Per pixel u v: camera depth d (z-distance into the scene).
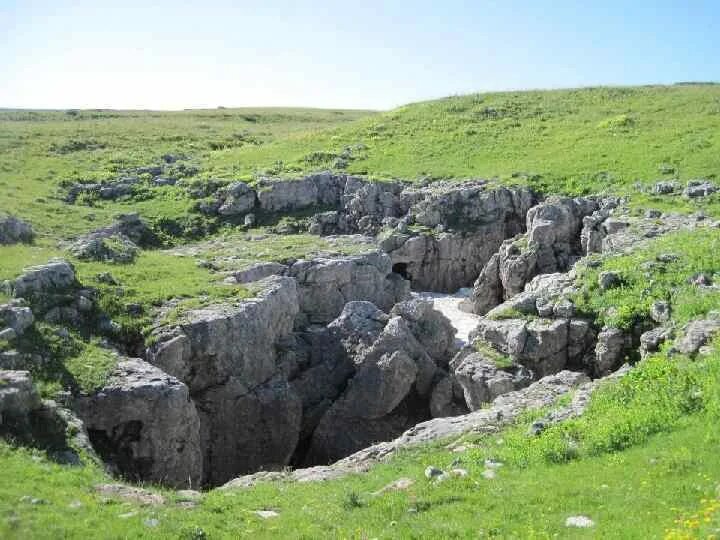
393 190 62.81
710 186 52.41
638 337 32.50
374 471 21.19
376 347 35.94
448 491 17.33
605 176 59.41
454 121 81.94
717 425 17.34
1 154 72.12
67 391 25.22
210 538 15.92
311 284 44.66
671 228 45.75
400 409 35.84
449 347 41.56
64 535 15.26
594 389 23.70
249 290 36.81
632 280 35.53
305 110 141.75
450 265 57.72
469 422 25.03
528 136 73.88
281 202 62.66
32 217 50.84
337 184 64.56
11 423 21.59
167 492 19.83
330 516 17.05
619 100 84.00
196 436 27.69
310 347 38.31
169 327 31.53
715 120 68.75
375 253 48.44
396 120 85.62
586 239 50.72
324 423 34.72
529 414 23.89
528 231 53.78
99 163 73.44
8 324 27.19
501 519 15.30
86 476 19.89
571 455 18.64
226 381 32.19
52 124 94.19
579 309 35.09
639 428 18.78
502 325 35.69
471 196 59.41
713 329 23.94
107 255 41.09
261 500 19.03
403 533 15.24
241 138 92.50
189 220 60.12
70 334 29.14
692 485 14.82
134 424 25.94
